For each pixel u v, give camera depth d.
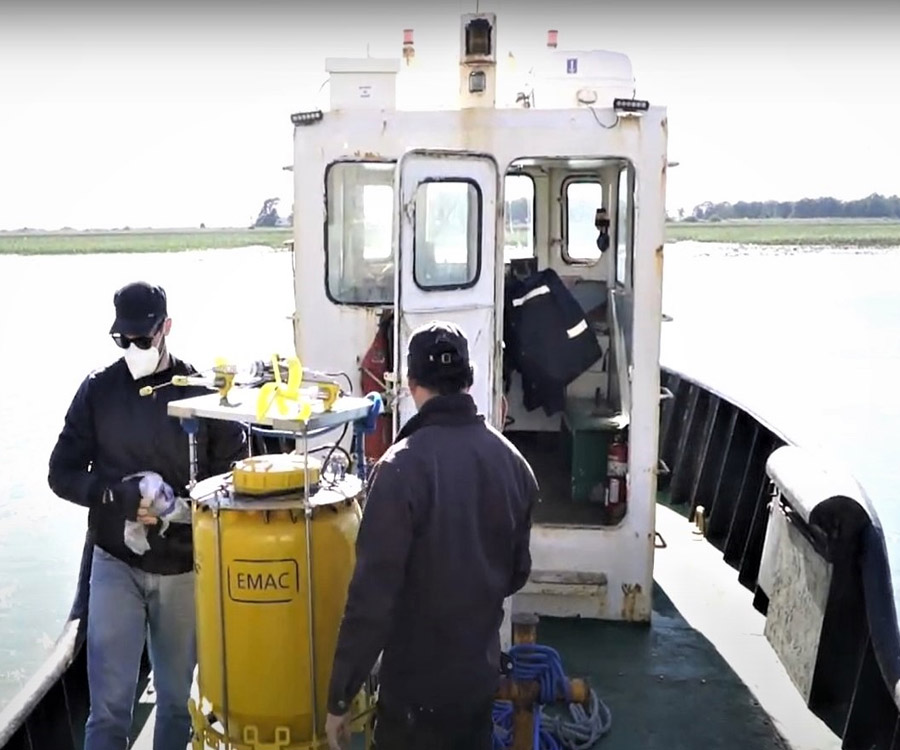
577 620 4.61
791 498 4.04
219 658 2.49
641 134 4.26
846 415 12.77
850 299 29.36
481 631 2.34
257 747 2.49
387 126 4.41
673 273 41.56
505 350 5.64
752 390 14.75
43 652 6.15
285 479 2.50
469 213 4.14
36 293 32.12
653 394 4.44
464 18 4.30
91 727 2.84
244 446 2.97
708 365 17.36
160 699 2.98
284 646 2.44
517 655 3.48
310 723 2.50
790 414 12.86
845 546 3.69
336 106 4.50
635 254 4.35
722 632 4.52
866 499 3.77
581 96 4.73
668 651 4.30
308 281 4.62
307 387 2.84
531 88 4.88
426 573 2.27
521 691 3.12
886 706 3.51
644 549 4.54
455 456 2.30
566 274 6.37
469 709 2.34
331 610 2.49
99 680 2.85
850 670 3.74
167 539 2.83
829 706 3.77
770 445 5.43
